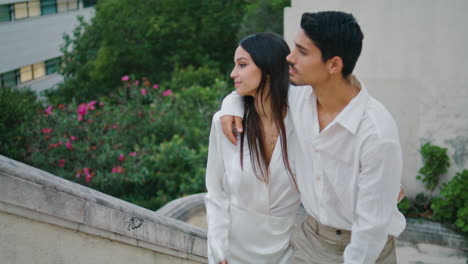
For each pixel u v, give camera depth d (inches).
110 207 88.6
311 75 59.7
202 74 530.6
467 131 189.0
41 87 803.4
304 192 71.8
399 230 69.8
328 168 65.2
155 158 295.1
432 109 192.1
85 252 86.7
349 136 61.7
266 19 526.3
